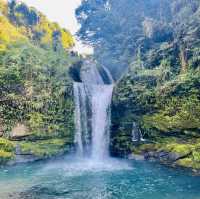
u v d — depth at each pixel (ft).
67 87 111.75
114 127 111.04
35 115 102.99
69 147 108.06
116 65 152.46
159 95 99.81
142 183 75.00
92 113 117.39
